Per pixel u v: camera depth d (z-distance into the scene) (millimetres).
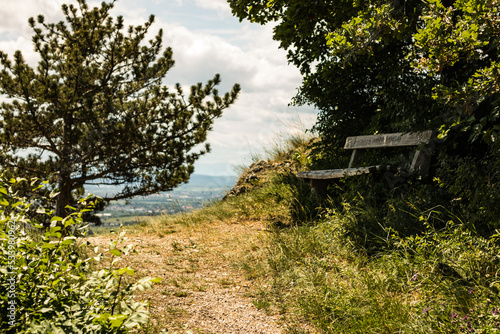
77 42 14672
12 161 14039
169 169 15734
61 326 2174
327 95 8742
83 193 15312
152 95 15570
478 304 3279
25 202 2561
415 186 6262
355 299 3906
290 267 5215
